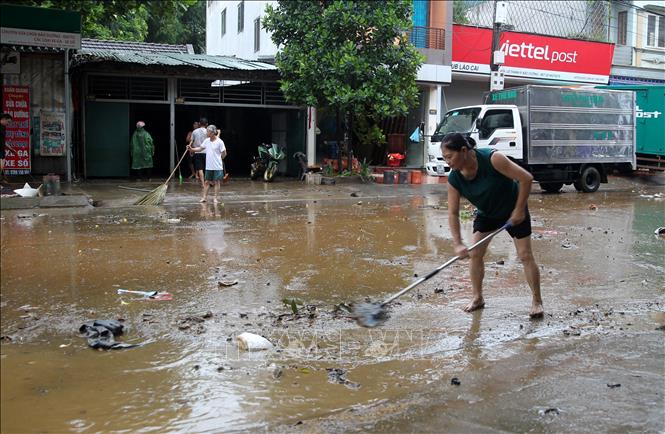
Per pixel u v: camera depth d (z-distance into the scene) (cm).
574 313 543
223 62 1742
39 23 1152
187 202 1232
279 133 1997
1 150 1294
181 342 451
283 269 680
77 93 1606
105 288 587
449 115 1592
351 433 327
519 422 344
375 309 492
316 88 1593
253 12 2422
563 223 1055
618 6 2536
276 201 1288
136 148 1647
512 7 2361
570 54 2314
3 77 1429
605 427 341
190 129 2134
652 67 2580
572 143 1570
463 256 507
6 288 580
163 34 3353
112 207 1134
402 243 844
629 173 2058
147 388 376
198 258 722
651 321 525
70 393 367
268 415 346
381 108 1566
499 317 529
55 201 1112
